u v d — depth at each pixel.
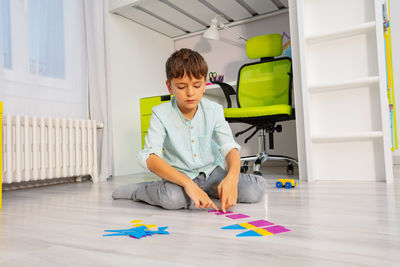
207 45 3.11
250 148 2.87
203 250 0.61
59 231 0.81
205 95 2.65
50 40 2.02
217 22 2.68
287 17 2.71
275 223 0.80
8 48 1.77
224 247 0.62
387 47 2.14
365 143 1.65
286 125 2.72
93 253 0.62
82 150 2.06
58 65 2.06
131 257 0.58
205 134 1.08
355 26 1.59
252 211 0.96
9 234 0.79
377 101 1.63
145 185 1.26
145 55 2.93
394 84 2.55
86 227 0.84
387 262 0.52
